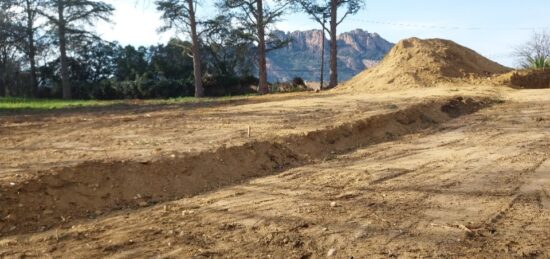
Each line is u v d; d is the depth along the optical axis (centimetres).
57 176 638
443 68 2555
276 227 538
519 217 552
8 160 809
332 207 605
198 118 1423
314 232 520
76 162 758
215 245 491
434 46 2777
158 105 2295
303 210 595
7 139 1102
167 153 815
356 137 1094
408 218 557
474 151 937
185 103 2362
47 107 2373
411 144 1049
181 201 652
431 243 483
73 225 559
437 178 737
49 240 511
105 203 630
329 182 731
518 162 820
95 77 5344
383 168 815
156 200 659
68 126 1348
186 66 4878
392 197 643
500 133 1134
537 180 703
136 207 630
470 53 2856
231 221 562
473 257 450
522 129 1169
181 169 736
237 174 783
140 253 473
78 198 620
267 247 484
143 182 686
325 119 1248
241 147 850
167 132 1130
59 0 4438
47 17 4491
